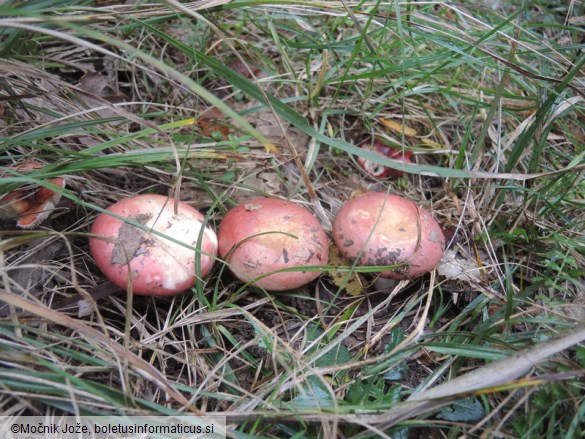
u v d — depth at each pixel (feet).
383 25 1.02
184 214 0.77
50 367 0.61
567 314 0.82
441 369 0.74
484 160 1.07
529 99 0.99
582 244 0.88
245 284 0.82
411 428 0.71
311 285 0.88
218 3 0.85
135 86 1.07
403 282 0.84
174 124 0.89
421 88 1.09
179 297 0.82
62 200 0.86
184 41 1.17
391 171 1.06
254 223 0.78
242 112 1.00
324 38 1.12
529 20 1.28
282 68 1.19
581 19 1.09
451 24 1.19
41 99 0.95
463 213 0.91
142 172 0.94
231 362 0.77
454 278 0.85
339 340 0.77
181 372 0.73
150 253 0.72
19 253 0.78
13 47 0.85
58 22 0.58
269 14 1.19
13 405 0.64
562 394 0.65
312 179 1.04
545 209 0.92
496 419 0.69
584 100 0.95
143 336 0.76
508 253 0.93
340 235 0.82
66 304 0.76
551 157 1.07
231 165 0.98
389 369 0.76
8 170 0.73
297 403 0.69
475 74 1.21
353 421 0.64
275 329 0.81
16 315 0.67
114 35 1.06
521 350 0.67
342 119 1.11
